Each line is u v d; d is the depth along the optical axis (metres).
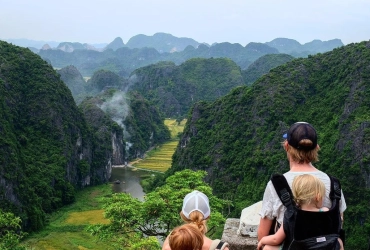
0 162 60.06
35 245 50.16
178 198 18.44
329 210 3.95
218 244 4.53
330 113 60.38
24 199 61.84
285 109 66.00
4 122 73.44
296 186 4.00
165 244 4.63
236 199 57.62
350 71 62.75
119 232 18.70
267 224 4.34
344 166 47.47
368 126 48.59
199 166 74.06
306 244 3.85
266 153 59.56
